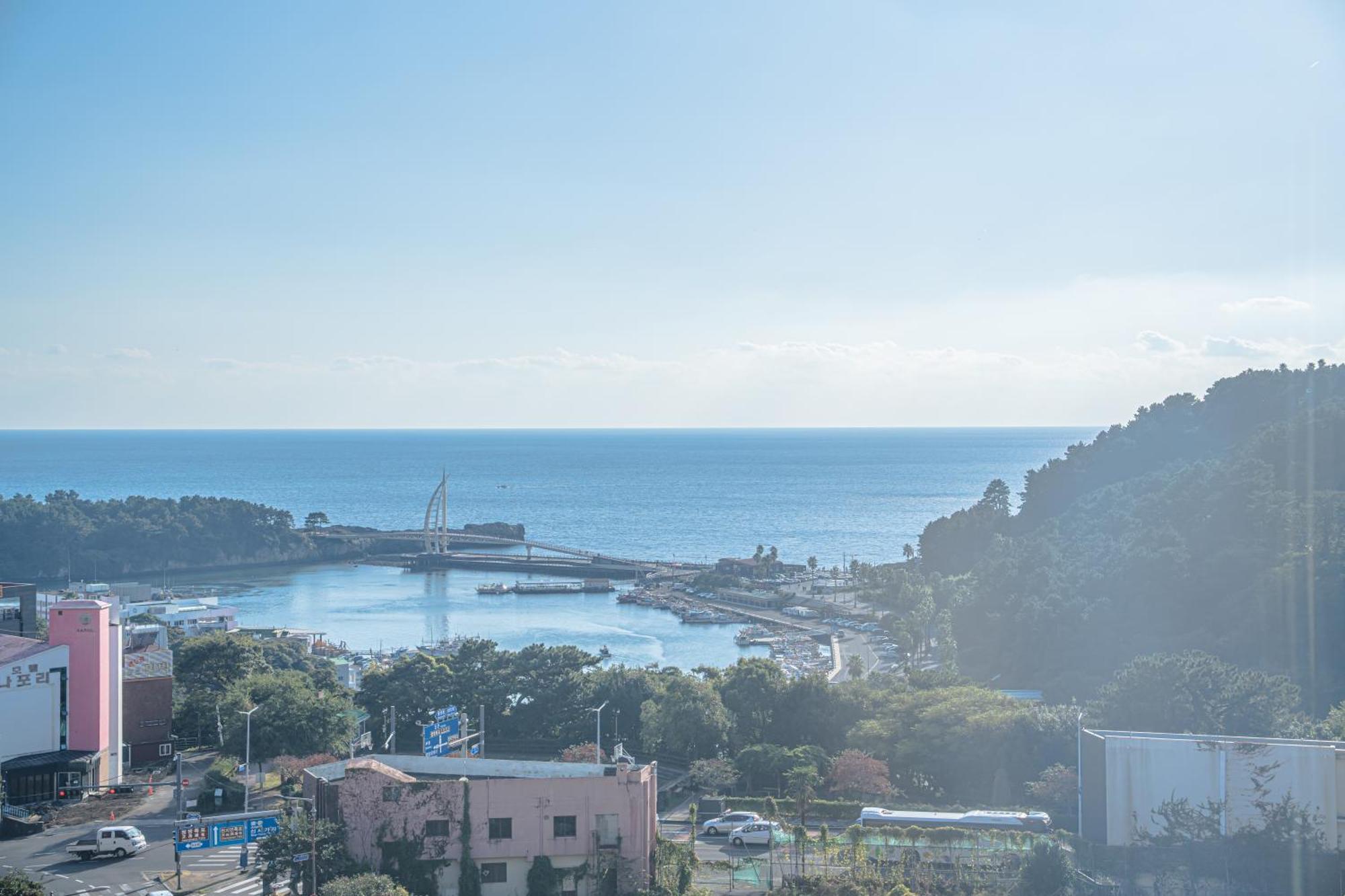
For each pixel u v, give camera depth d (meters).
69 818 128.00
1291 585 182.75
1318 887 100.06
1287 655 172.75
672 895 97.00
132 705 156.25
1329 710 156.00
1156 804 109.31
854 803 129.75
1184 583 199.50
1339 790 106.94
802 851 109.12
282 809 105.31
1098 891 98.50
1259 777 107.75
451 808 97.25
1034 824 115.38
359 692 178.88
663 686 170.88
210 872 109.19
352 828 97.25
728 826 121.62
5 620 180.75
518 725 169.88
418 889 96.31
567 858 98.06
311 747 144.12
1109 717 135.12
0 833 122.62
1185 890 99.94
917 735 144.25
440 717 139.38
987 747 137.62
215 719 165.88
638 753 164.25
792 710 159.50
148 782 144.25
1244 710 130.62
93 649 141.12
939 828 111.38
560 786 98.31
